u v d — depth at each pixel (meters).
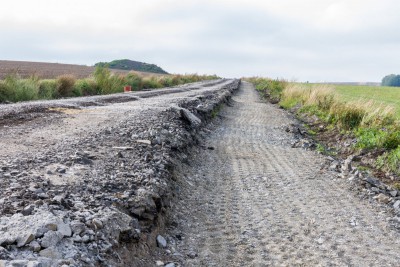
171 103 14.57
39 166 5.15
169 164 6.71
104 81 22.80
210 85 41.25
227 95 25.86
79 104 13.09
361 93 39.41
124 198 4.50
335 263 4.35
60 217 3.47
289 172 8.38
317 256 4.51
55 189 4.36
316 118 16.92
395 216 5.91
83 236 3.33
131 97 17.83
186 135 9.54
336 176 8.11
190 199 6.23
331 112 15.61
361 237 5.10
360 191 7.11
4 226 3.14
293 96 25.38
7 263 2.64
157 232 4.57
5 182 4.33
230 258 4.40
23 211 3.48
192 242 4.75
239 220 5.55
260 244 4.79
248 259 4.40
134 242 3.92
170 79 40.84
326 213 5.96
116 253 3.46
